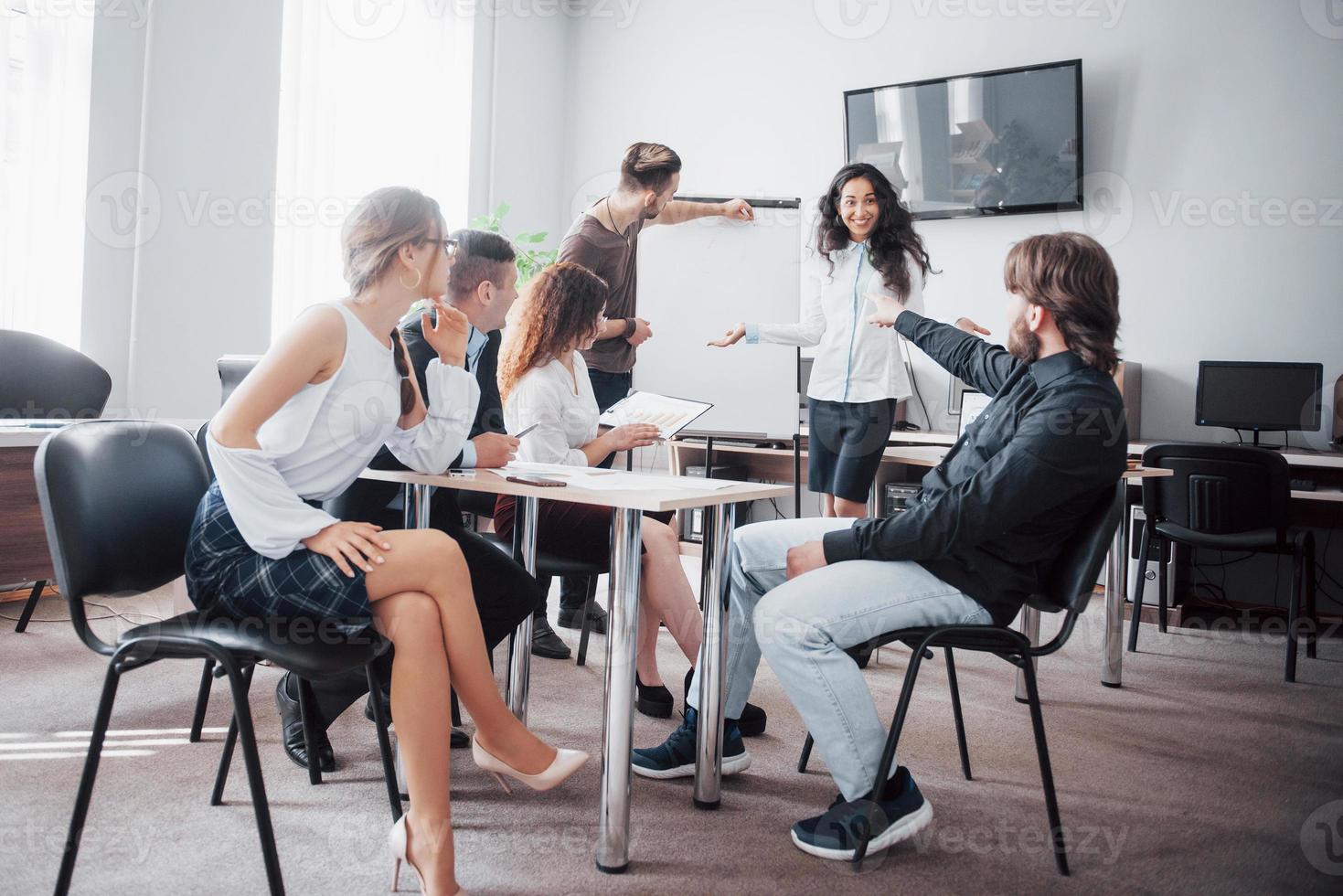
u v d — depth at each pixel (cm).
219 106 410
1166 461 342
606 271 328
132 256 386
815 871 161
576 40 602
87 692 247
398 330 169
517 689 216
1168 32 436
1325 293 410
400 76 497
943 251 491
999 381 205
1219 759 226
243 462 142
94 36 369
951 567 167
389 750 169
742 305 350
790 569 178
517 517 216
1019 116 459
